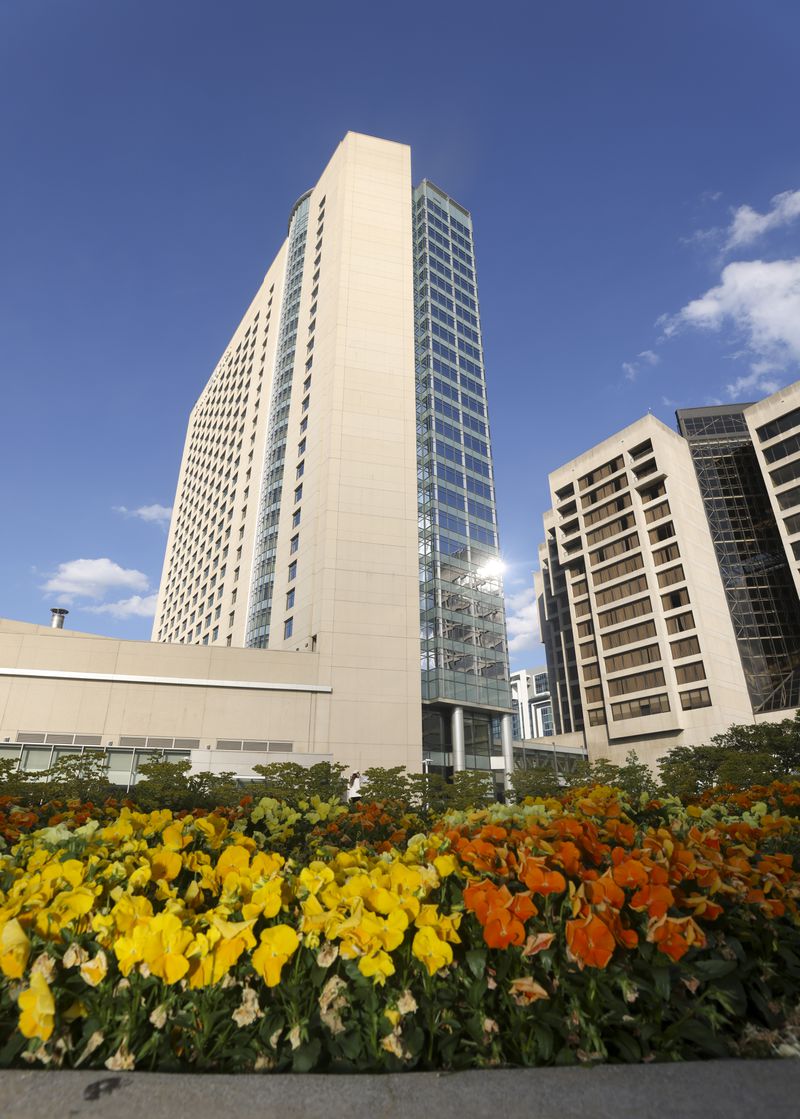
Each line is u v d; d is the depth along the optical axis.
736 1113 2.06
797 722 39.75
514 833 3.44
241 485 65.62
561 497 81.00
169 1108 2.04
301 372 56.97
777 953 3.01
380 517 46.84
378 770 28.77
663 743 62.03
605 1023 2.57
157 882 2.99
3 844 3.88
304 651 41.97
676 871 2.95
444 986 2.65
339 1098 2.14
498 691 50.28
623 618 68.88
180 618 78.69
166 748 36.56
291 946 2.44
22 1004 2.15
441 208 68.81
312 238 62.00
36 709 35.66
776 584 70.81
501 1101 2.13
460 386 60.41
